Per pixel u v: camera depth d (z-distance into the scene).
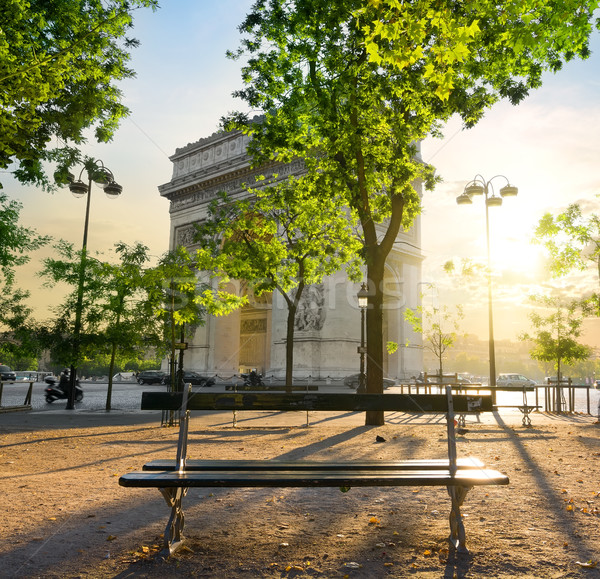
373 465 5.91
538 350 30.92
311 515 6.92
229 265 30.20
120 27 16.11
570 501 7.55
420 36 8.65
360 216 20.02
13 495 7.85
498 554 5.37
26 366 110.50
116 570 4.93
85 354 28.06
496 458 11.52
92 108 16.22
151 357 31.14
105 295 27.86
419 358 58.47
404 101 18.44
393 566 5.07
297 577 4.82
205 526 6.40
